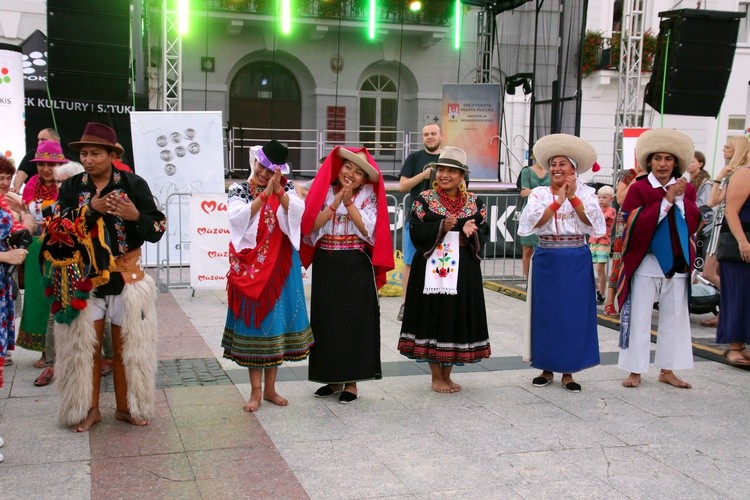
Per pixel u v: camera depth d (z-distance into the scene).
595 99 17.83
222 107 17.77
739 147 5.84
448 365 5.24
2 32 13.13
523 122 17.38
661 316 5.46
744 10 18.14
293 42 17.89
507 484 3.69
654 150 5.29
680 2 16.77
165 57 11.38
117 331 4.34
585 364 5.31
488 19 14.96
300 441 4.23
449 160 5.02
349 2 17.30
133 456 3.93
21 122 8.66
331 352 4.88
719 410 4.93
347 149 4.80
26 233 4.16
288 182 4.73
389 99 18.95
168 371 5.58
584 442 4.30
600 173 17.88
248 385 5.27
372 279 5.00
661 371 5.59
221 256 8.52
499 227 12.65
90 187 4.15
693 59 10.27
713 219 7.75
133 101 10.69
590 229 5.25
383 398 5.09
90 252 4.05
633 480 3.78
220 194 8.46
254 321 4.60
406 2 17.59
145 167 9.94
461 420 4.65
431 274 5.07
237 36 17.59
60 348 4.23
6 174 4.92
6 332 4.07
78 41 8.59
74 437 4.18
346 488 3.61
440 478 3.75
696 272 8.40
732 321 6.04
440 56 18.55
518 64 17.67
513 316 8.15
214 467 3.82
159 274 9.08
